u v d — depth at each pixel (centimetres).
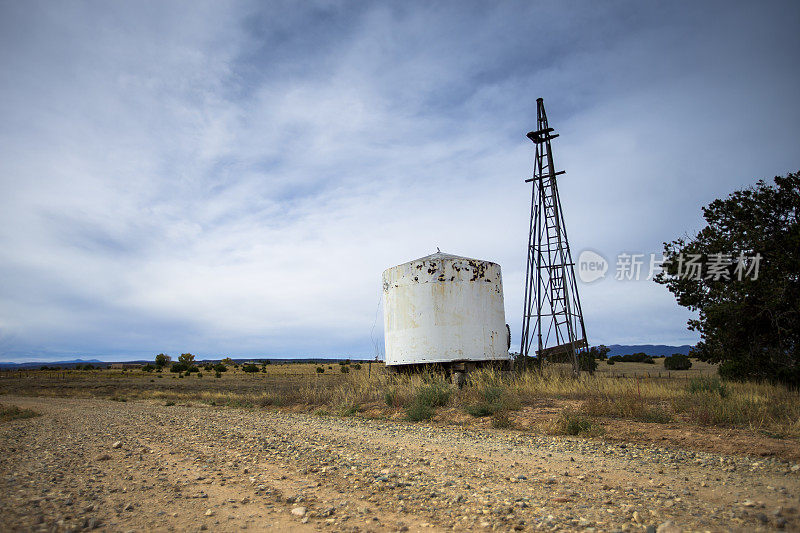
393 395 1917
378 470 870
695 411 1310
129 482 809
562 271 2892
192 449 1158
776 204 2478
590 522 562
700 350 2845
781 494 656
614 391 1714
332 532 547
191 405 2784
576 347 2772
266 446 1170
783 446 939
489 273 2412
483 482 772
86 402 3344
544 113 3125
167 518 604
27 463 1008
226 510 638
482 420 1483
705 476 774
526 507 632
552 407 1552
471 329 2309
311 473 862
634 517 571
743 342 2531
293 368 10862
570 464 893
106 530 555
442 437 1245
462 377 2102
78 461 1017
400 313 2391
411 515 607
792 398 1528
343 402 2055
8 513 612
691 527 532
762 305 2355
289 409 2228
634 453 966
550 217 3075
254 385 4738
